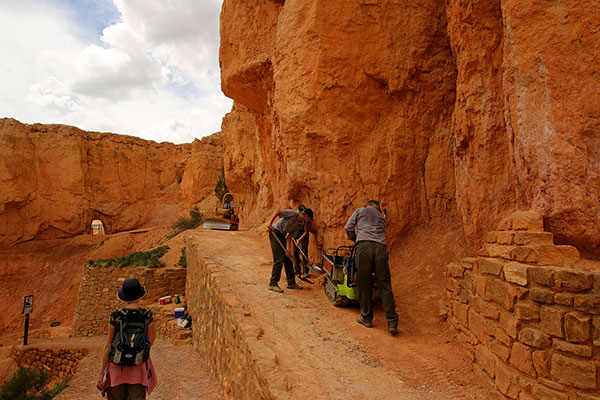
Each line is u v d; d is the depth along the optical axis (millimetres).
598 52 2848
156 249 18422
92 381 8609
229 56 12414
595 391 2305
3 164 37906
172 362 8773
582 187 2932
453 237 5820
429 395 3184
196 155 44406
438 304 4867
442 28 6531
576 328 2410
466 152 5070
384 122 6824
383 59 6574
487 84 4559
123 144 49062
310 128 6969
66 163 42844
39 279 34906
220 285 6719
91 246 38250
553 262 2816
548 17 3146
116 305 16484
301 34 7047
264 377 3215
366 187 6699
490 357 3199
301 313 5238
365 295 4734
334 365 3688
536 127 3252
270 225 6703
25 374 10453
